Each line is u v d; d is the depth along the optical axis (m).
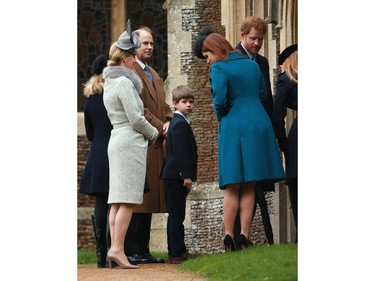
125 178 30.56
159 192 33.28
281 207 38.56
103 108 32.69
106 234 32.62
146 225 33.47
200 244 44.41
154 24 54.31
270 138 30.89
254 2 41.78
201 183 45.00
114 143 30.72
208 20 46.00
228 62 31.11
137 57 33.81
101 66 33.06
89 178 32.62
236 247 31.28
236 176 30.48
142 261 32.88
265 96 31.89
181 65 46.03
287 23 38.62
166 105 34.31
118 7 54.16
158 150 33.44
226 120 30.84
